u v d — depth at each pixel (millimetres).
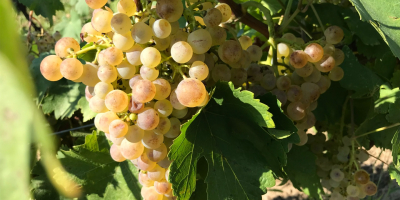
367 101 377
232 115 242
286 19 320
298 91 267
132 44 204
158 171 240
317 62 281
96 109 215
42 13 447
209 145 240
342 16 381
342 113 379
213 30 223
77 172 320
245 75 251
